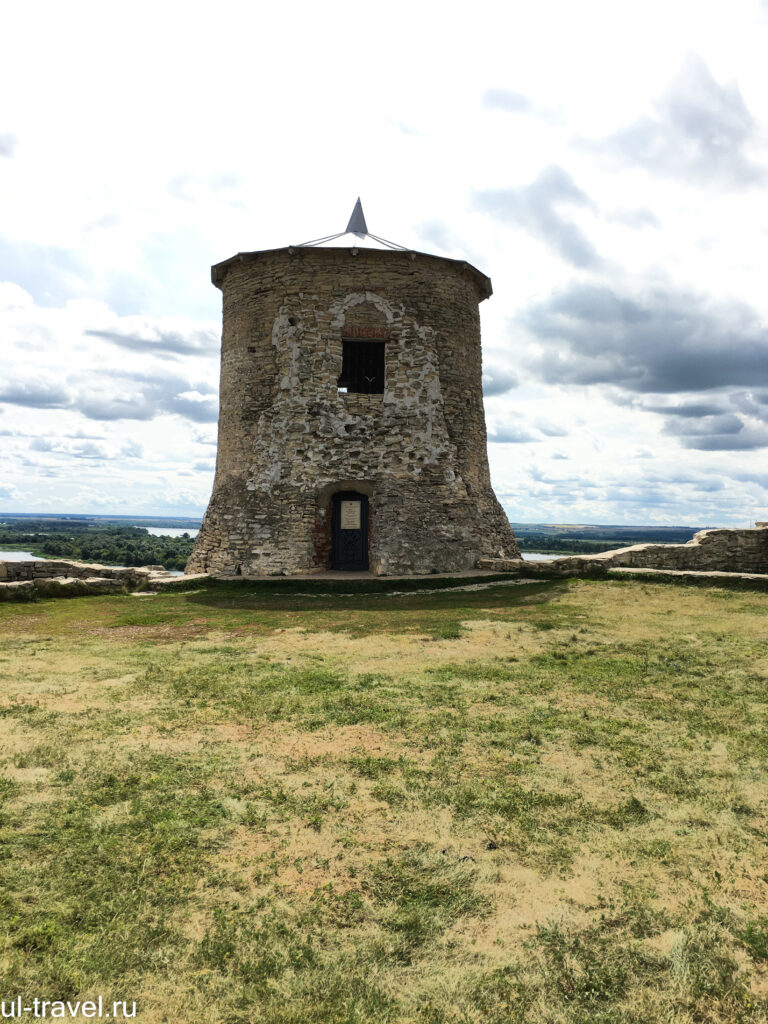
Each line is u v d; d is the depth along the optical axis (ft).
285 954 8.75
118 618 33.81
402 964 8.61
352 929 9.25
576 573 44.86
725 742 15.72
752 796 13.01
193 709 18.28
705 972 8.46
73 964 8.50
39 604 38.93
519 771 14.20
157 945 8.89
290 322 51.31
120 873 10.46
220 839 11.50
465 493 52.44
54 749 15.29
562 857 10.95
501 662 23.36
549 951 8.84
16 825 11.84
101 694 19.71
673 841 11.43
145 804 12.69
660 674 21.56
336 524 52.39
